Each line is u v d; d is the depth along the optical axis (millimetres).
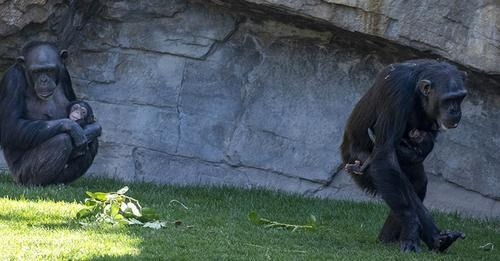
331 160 16656
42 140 14875
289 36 16812
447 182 16484
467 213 16297
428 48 15570
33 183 15117
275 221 13625
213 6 16875
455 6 15367
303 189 16688
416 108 11578
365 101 11938
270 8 16016
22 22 16016
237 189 16109
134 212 12164
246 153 16844
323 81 16844
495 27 15227
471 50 15398
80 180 16062
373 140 11883
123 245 10836
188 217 13117
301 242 11883
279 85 16922
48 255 10102
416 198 11656
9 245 10484
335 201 15859
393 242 12211
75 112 15383
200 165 16969
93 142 15375
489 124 16328
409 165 11977
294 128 16812
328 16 15664
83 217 12281
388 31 15547
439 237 11453
